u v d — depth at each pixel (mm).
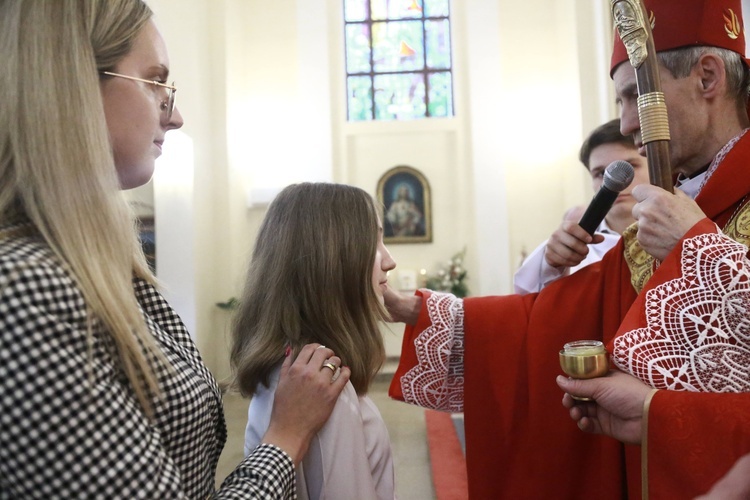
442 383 1521
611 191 1257
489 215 7750
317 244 1159
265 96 8133
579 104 7191
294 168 8039
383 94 8391
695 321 922
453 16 8312
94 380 649
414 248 8102
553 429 1356
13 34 722
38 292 639
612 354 985
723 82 1120
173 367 787
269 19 8211
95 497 626
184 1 6375
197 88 6781
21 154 708
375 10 8469
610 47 6930
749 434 839
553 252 1413
